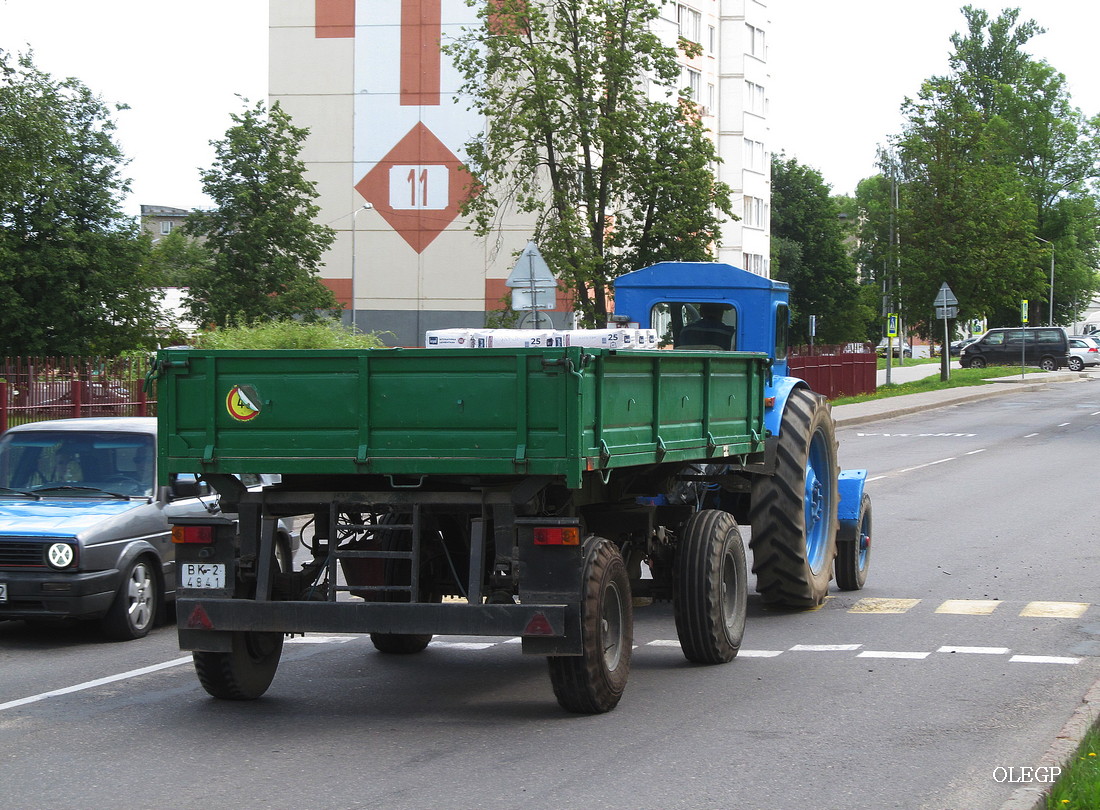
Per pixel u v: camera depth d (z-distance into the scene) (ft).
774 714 23.94
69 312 133.59
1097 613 34.76
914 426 117.91
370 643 32.60
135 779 19.90
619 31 104.01
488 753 21.26
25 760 21.11
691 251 104.99
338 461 22.82
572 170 106.01
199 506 36.32
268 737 22.57
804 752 21.21
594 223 104.73
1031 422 121.19
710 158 104.99
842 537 38.55
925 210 165.89
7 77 123.24
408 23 196.75
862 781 19.49
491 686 27.02
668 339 36.76
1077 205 288.30
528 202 105.19
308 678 27.99
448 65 196.54
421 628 22.40
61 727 23.47
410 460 22.45
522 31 107.24
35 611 31.71
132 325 136.05
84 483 35.27
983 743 21.77
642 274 36.76
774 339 36.27
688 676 27.45
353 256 194.59
